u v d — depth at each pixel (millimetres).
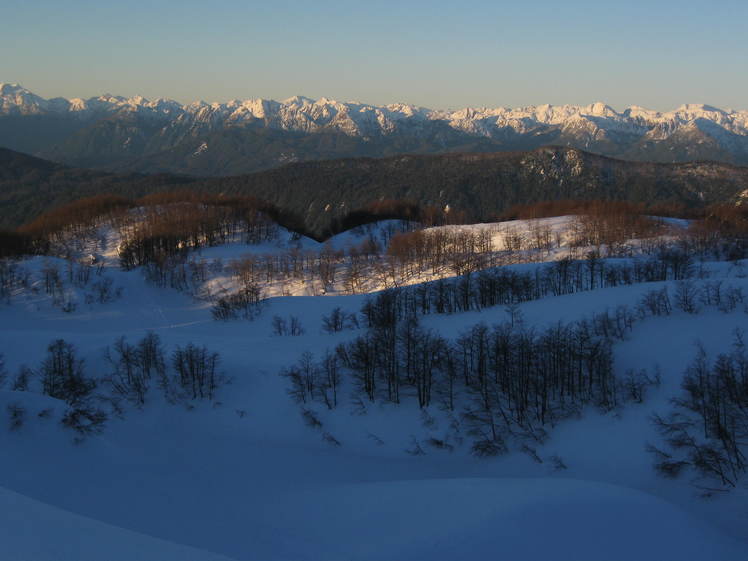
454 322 111062
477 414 85625
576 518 54250
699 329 89750
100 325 170125
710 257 179375
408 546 51938
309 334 126062
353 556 50312
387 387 92750
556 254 193625
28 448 70375
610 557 48812
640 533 52344
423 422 86438
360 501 64250
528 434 81188
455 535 52938
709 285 101250
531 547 50031
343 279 193500
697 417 74562
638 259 153625
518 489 61156
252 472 77812
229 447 85250
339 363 98312
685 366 82625
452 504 59938
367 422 88188
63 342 107750
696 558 50125
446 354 93000
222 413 92938
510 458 79000
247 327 140625
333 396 93000
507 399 86750
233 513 61469
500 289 130250
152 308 186625
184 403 94438
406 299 133625
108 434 81000
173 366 102000
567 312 103625
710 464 67812
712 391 75688
